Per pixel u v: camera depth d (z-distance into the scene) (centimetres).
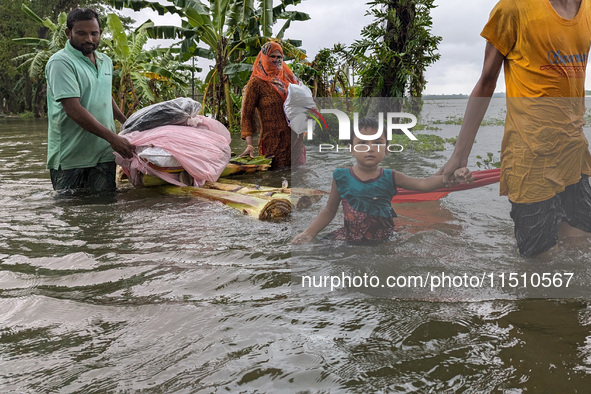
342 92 1104
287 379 141
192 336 168
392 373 143
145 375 144
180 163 463
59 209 384
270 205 343
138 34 1579
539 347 157
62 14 2123
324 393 134
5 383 141
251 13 1290
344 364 148
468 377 141
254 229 312
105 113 490
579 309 183
